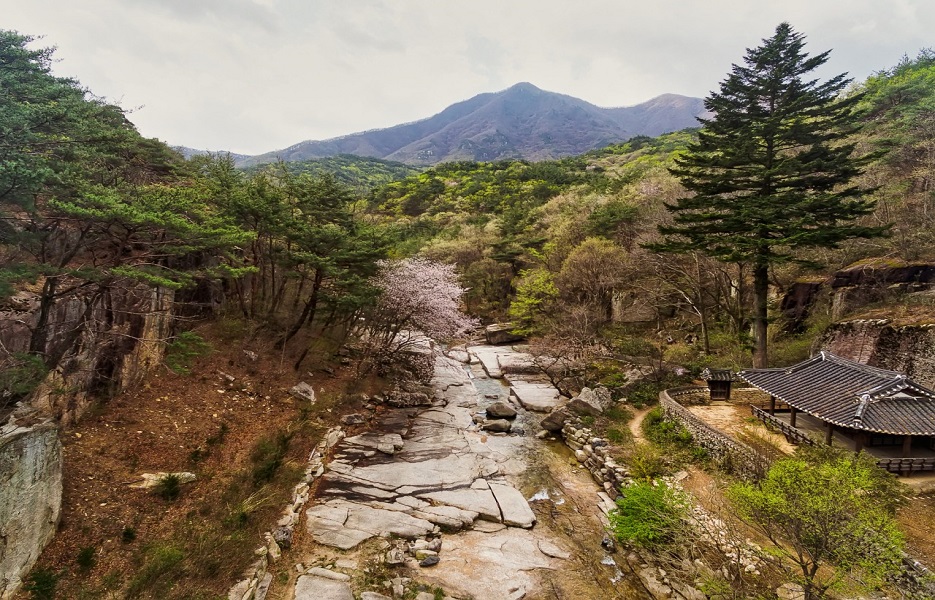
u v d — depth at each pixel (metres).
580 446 19.64
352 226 21.45
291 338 23.22
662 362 25.98
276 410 18.02
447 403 25.17
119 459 11.88
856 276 22.45
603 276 32.12
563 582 11.72
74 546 9.05
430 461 17.66
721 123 22.36
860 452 12.57
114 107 15.38
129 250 12.76
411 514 14.03
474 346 40.06
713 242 21.47
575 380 26.84
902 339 17.83
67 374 12.11
